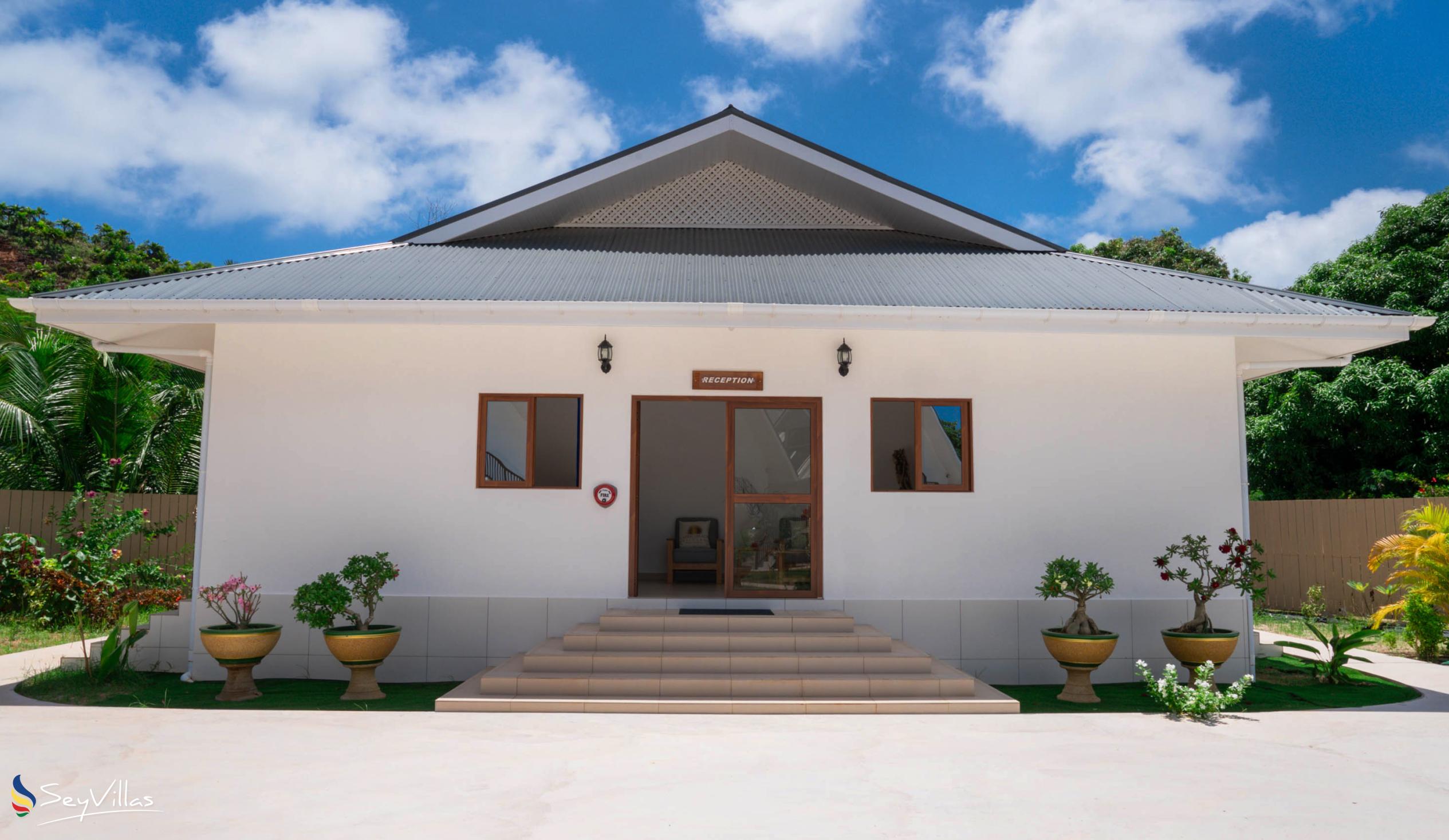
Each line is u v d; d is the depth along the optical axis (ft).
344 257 35.55
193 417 56.03
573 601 31.81
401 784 17.78
